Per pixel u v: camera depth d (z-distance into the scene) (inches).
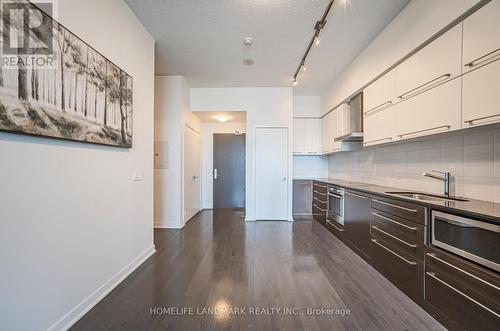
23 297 52.6
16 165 51.1
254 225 181.0
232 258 114.1
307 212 213.5
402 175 119.0
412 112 91.3
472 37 65.9
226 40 122.6
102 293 79.4
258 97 197.3
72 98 65.0
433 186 99.0
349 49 131.0
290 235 153.9
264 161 198.5
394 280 88.4
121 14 91.8
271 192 198.7
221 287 86.7
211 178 253.9
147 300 78.1
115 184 87.7
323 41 122.8
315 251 124.2
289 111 197.0
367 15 101.3
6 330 49.3
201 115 217.2
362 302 77.4
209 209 249.4
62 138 61.5
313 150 216.8
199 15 102.2
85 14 71.7
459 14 68.4
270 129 197.9
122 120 90.4
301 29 112.3
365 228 111.6
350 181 176.9
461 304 59.6
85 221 71.8
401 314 71.0
